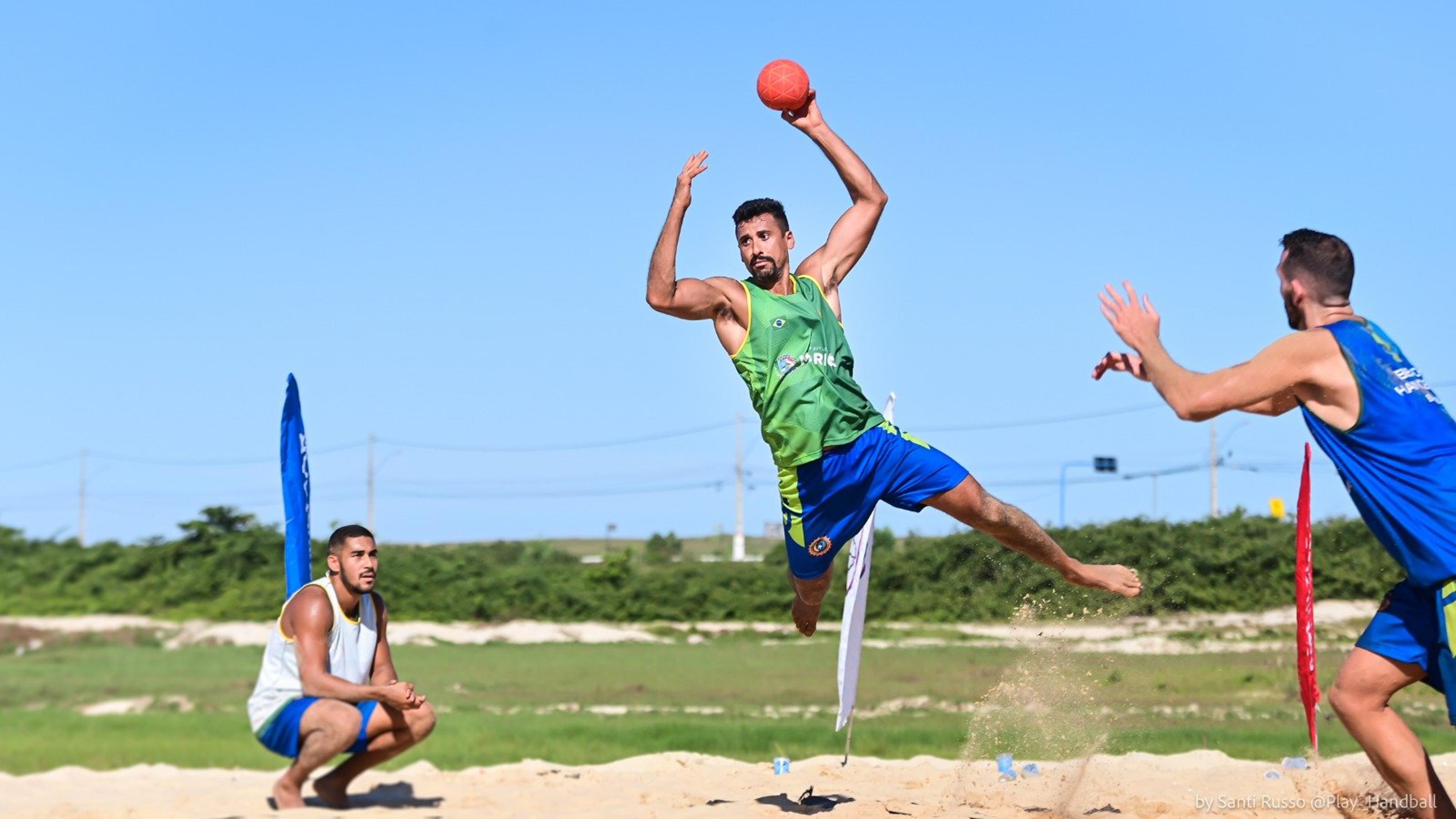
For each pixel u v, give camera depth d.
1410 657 5.29
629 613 37.38
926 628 33.84
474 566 38.62
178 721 13.51
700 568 39.88
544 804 7.03
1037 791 7.71
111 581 35.25
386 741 6.54
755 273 6.36
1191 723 13.58
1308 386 5.25
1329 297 5.39
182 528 36.84
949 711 16.25
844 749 11.55
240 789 7.65
